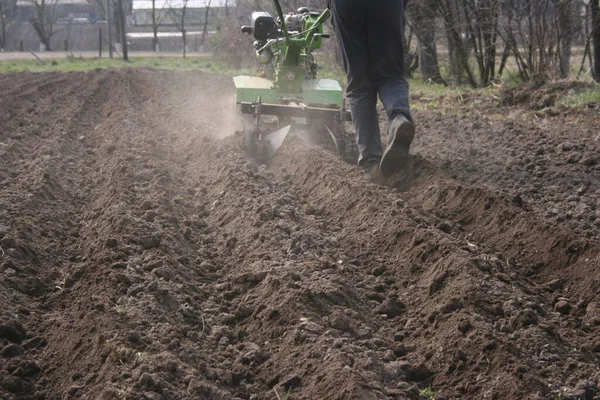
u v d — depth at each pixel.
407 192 12.30
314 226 10.98
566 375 6.82
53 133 18.70
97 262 9.02
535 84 23.64
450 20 29.42
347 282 8.68
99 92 29.41
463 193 11.27
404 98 12.75
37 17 102.75
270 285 8.30
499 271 8.94
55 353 7.27
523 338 7.34
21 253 9.40
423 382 6.93
